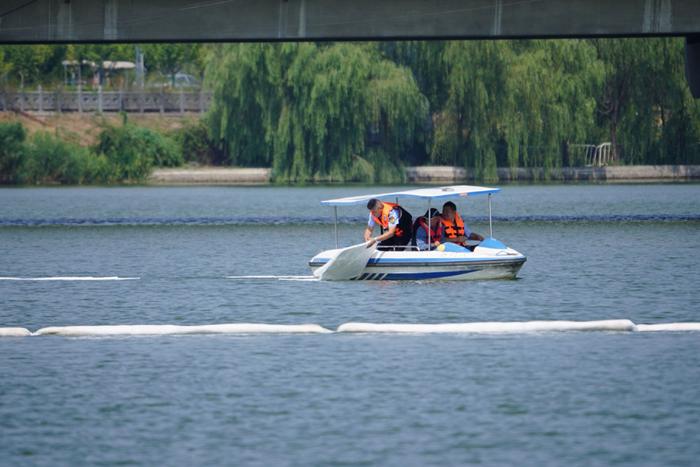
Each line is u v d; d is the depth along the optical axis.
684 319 67.94
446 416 46.31
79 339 62.41
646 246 112.38
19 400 49.06
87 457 41.47
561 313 70.12
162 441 43.25
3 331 63.66
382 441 43.12
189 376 53.25
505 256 84.62
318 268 85.44
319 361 56.28
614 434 43.78
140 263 99.69
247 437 43.66
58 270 94.69
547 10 129.00
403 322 67.44
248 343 60.91
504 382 51.75
